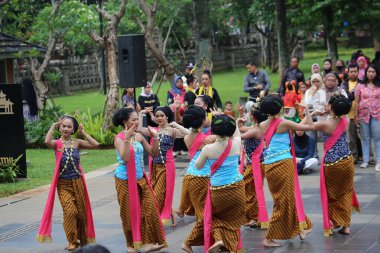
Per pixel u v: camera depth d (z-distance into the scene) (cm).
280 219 1146
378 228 1248
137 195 1137
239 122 1263
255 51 6650
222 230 1065
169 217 1305
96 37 2506
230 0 4959
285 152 1148
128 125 1138
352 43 7219
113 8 3059
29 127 2500
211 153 1048
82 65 4819
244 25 5409
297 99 1956
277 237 1148
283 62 3416
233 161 1055
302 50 6444
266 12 4531
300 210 1155
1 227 1390
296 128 1153
